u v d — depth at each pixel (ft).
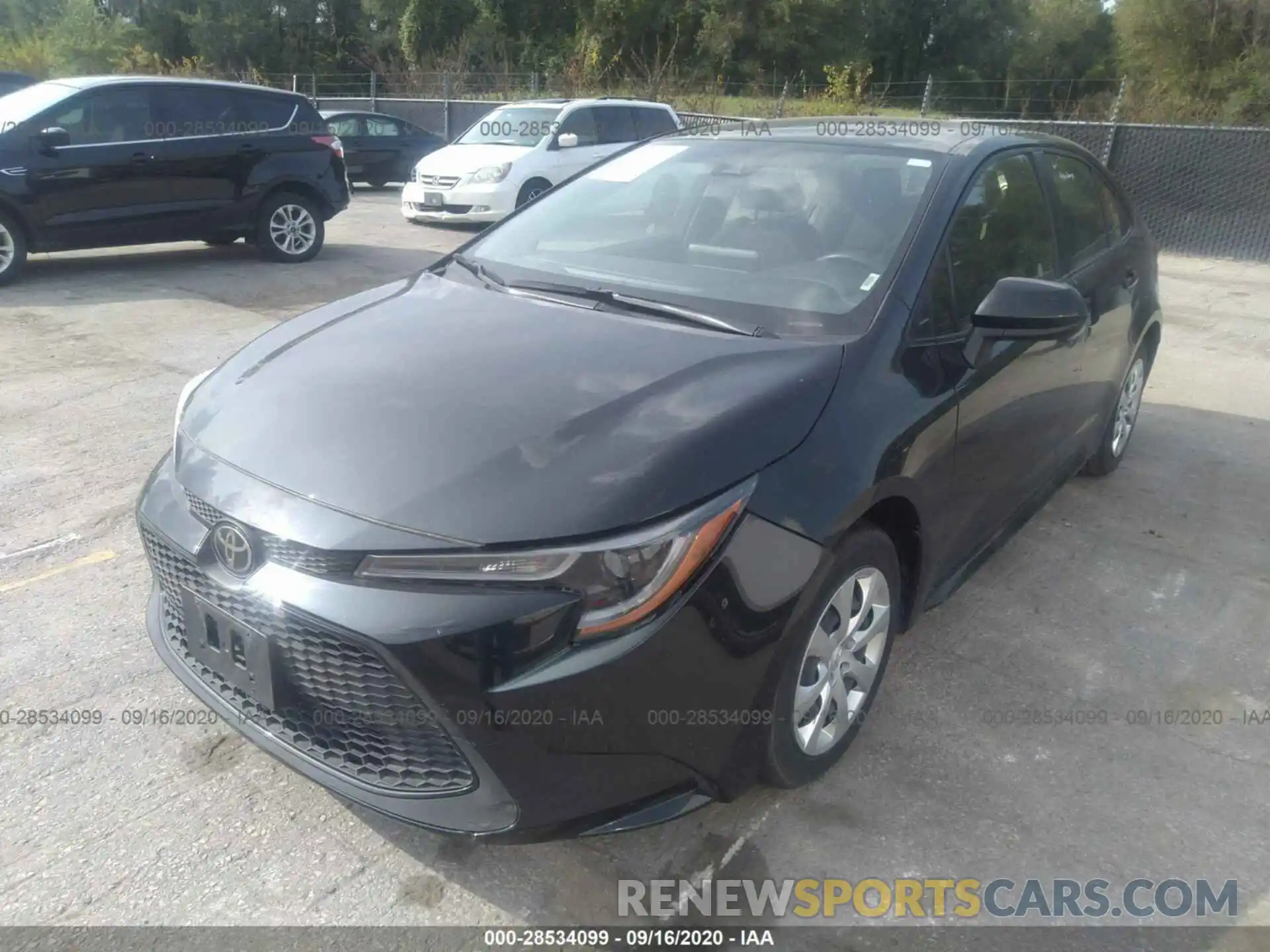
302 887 8.00
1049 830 8.89
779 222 11.14
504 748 6.95
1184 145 40.68
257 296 28.27
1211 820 9.11
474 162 40.70
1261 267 39.34
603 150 43.45
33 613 11.59
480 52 111.34
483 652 6.84
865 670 9.46
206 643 8.04
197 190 31.24
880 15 134.82
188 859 8.21
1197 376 23.80
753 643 7.61
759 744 8.09
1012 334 10.05
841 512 8.17
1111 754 9.95
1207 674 11.46
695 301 10.16
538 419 7.95
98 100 29.66
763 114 67.67
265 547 7.44
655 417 7.98
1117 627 12.37
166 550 8.30
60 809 8.67
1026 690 10.98
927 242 10.30
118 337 23.35
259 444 8.13
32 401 18.65
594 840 8.58
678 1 107.86
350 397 8.48
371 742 7.41
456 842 8.48
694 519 7.27
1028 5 144.87
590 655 6.95
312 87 82.94
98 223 29.66
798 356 9.01
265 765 9.32
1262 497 16.62
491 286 11.12
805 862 8.43
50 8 135.13
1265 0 79.51
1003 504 11.96
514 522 7.05
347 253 35.78
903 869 8.40
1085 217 14.52
